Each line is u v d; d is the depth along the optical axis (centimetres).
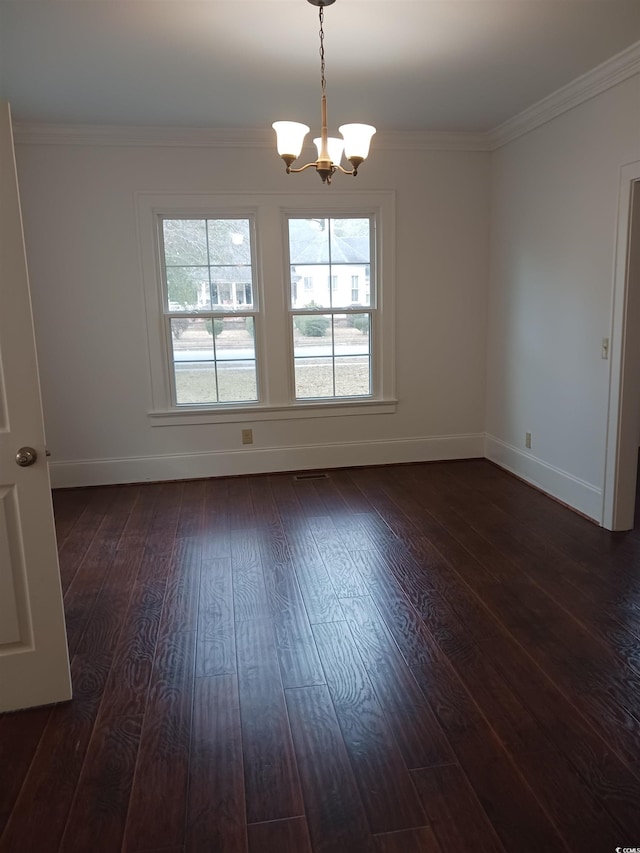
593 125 338
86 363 438
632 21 264
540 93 359
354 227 460
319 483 450
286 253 452
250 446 471
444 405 493
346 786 168
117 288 431
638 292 322
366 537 346
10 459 193
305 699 206
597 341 349
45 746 187
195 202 429
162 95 347
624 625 247
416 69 315
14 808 163
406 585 287
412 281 468
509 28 270
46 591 200
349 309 469
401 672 220
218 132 417
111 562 319
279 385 466
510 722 192
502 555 317
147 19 255
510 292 447
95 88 334
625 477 341
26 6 242
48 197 413
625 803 161
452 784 168
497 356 475
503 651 231
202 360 457
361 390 485
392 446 492
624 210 317
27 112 374
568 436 385
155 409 451
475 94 358
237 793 167
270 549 333
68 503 416
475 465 491
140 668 226
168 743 187
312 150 438
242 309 455
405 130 435
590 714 195
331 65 308
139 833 155
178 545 341
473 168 460
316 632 248
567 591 277
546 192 391
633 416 335
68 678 206
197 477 467
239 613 264
